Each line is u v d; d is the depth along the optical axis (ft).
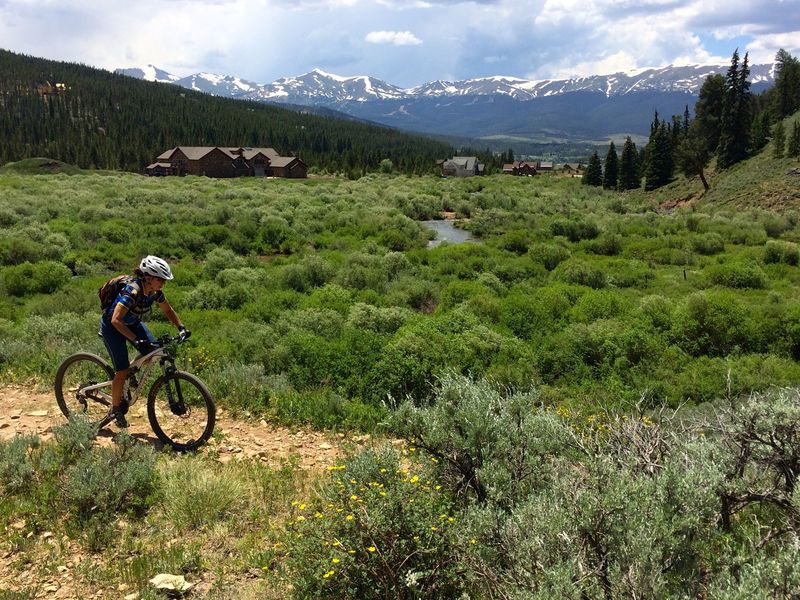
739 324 50.78
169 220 118.11
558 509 10.61
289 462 19.40
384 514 11.70
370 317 51.85
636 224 151.64
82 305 53.67
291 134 603.67
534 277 86.53
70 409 21.77
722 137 291.17
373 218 138.41
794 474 12.40
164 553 13.15
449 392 16.20
